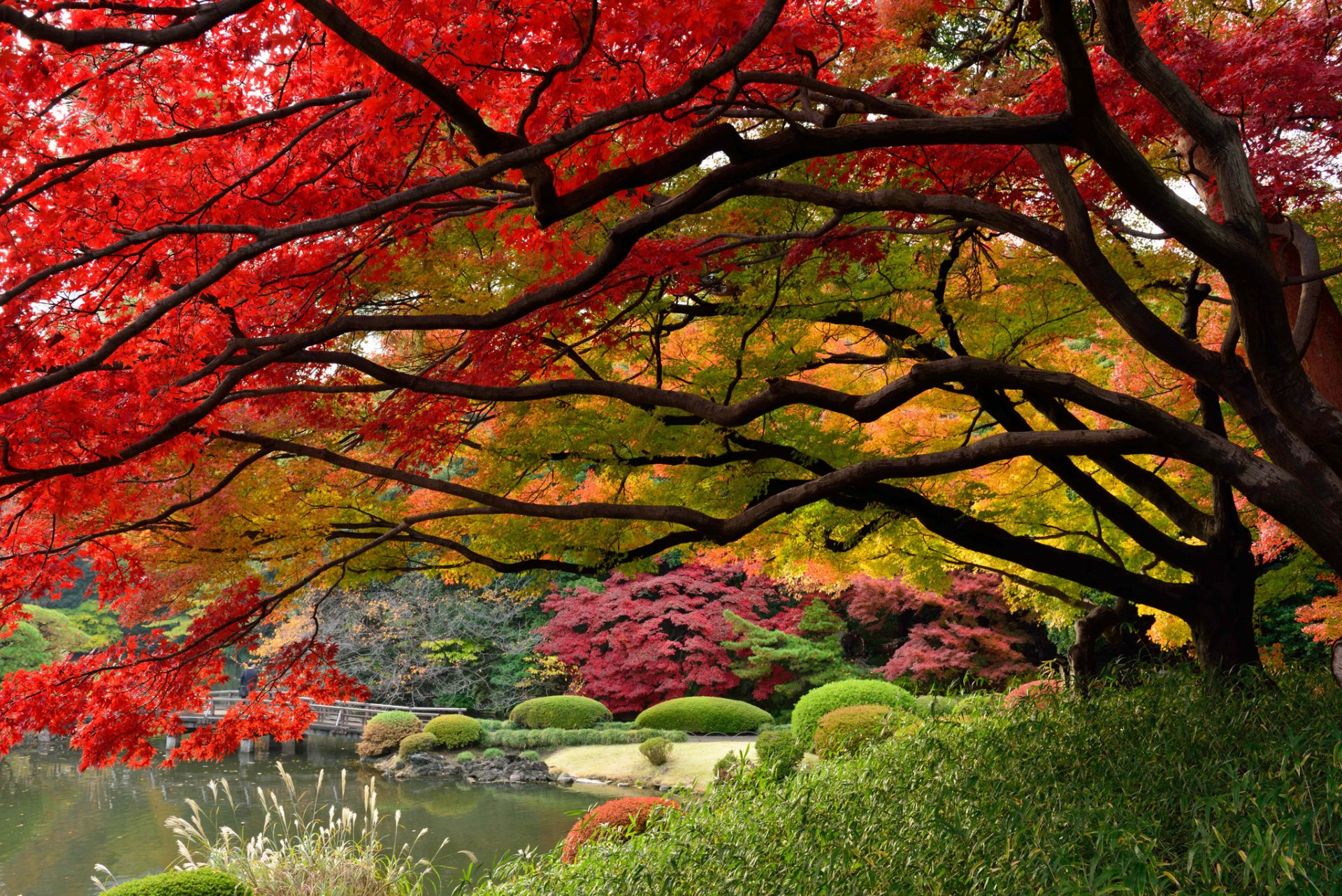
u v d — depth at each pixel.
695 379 5.84
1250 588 6.11
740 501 6.30
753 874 4.17
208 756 5.75
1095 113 3.27
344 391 4.24
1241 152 3.60
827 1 4.03
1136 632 7.00
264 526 5.73
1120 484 7.96
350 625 20.64
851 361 6.71
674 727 18.55
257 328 4.09
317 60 3.27
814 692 14.64
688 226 5.49
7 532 4.53
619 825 7.11
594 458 6.11
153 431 3.53
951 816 4.12
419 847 11.17
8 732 5.04
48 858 11.19
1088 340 7.42
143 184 3.26
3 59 2.37
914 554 7.91
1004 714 5.66
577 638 20.50
